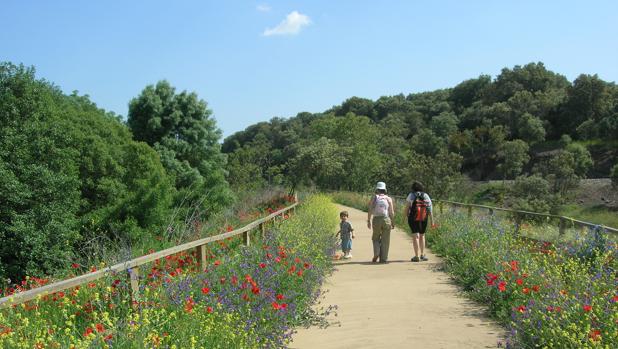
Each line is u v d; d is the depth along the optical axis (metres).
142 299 5.63
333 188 58.66
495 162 85.25
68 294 5.91
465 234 12.11
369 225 12.45
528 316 5.69
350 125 75.94
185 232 15.64
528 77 113.38
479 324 6.80
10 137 19.39
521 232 13.07
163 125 44.44
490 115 102.56
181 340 4.86
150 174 30.03
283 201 24.89
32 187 18.28
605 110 93.44
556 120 97.88
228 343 5.08
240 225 16.61
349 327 6.84
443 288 9.22
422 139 86.81
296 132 133.00
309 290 8.31
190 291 6.08
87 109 40.38
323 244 12.26
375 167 58.16
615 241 8.75
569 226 11.77
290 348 5.99
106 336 4.45
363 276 10.59
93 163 27.34
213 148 45.88
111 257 9.69
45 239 17.05
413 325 6.81
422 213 12.34
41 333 4.59
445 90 146.38
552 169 63.12
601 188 58.56
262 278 7.42
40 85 24.09
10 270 16.48
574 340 4.71
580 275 6.94
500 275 7.82
